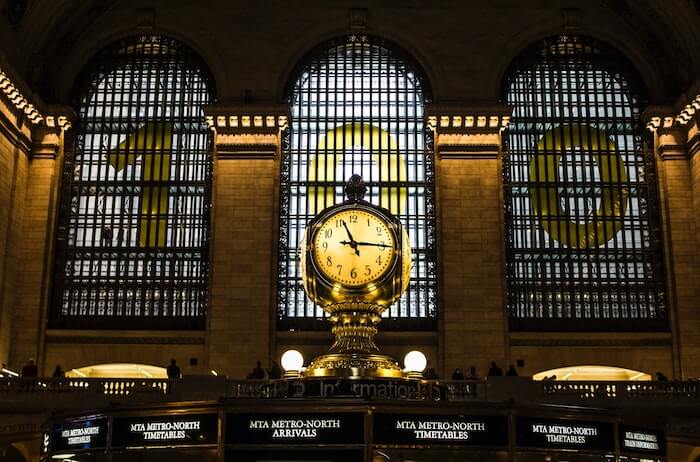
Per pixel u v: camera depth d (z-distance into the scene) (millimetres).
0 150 34125
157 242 36281
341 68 38156
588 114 37594
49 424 4605
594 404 26969
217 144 36469
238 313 34812
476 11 38062
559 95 37812
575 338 34906
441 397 4590
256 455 3828
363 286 4746
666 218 36094
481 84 37281
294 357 5211
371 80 37906
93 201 36938
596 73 38188
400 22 37969
